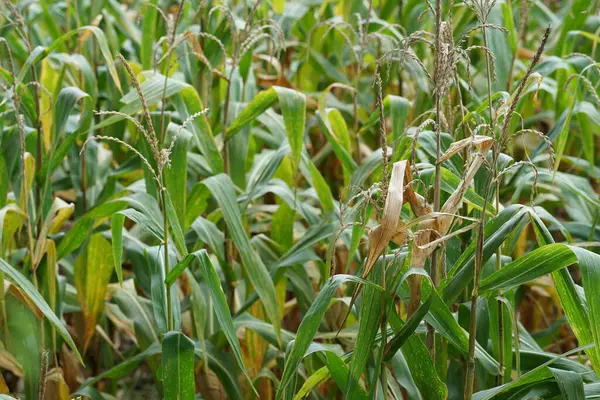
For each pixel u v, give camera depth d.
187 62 5.53
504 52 5.15
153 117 5.10
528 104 6.32
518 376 4.20
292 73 7.29
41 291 4.80
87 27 4.89
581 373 4.16
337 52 6.63
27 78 5.36
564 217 7.40
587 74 5.46
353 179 4.78
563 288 3.97
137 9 8.54
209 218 5.21
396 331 3.95
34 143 5.13
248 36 5.07
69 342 4.20
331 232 4.98
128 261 5.93
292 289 5.45
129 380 6.00
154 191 4.92
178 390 4.08
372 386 3.88
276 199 5.82
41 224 4.84
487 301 4.32
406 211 4.42
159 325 4.25
